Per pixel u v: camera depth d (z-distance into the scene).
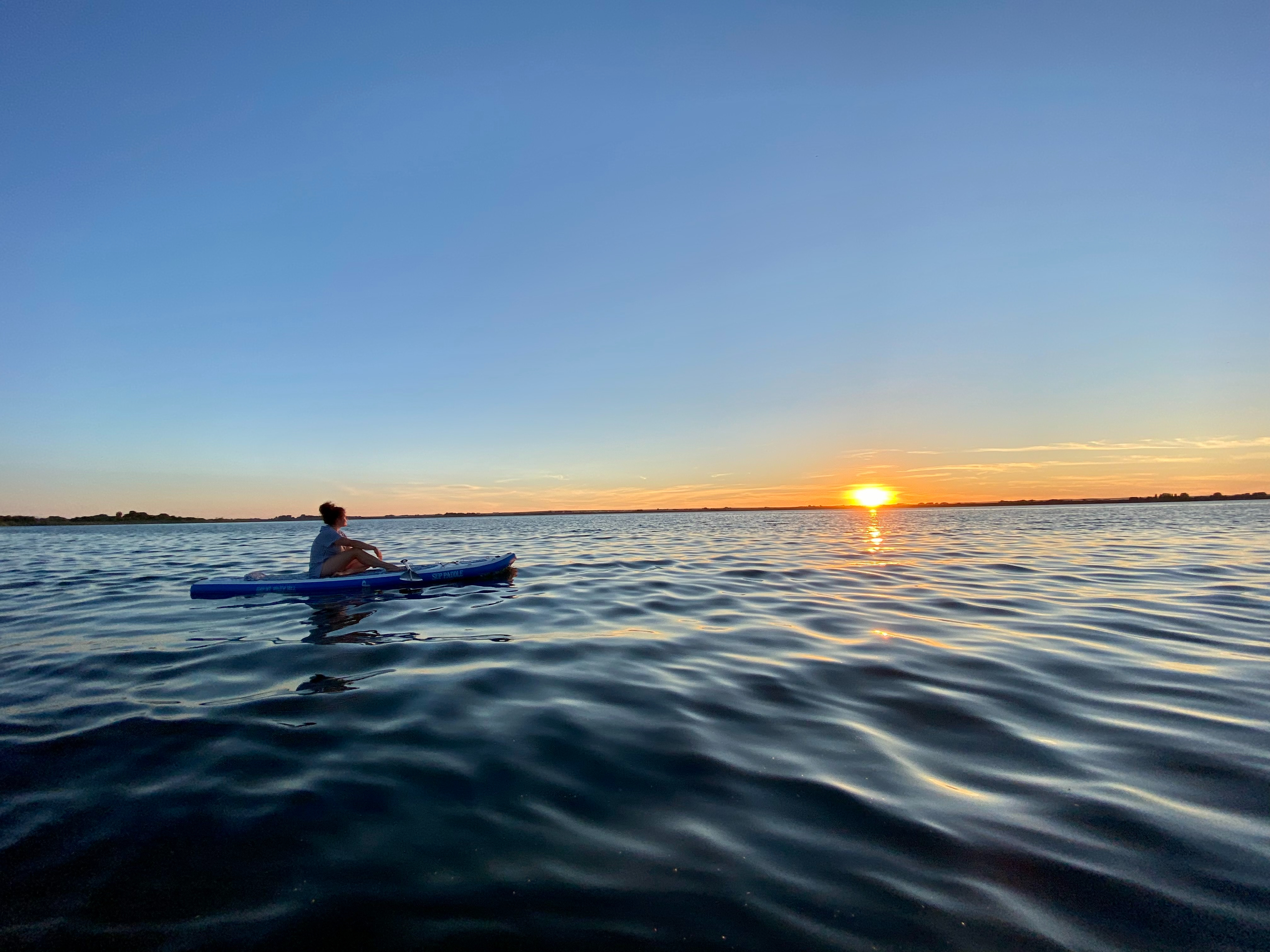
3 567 11.61
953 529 21.62
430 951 1.58
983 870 1.89
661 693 3.61
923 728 3.04
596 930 1.65
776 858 1.96
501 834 2.11
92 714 3.30
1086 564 9.88
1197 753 2.70
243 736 2.99
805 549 13.68
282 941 1.63
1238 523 22.83
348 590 7.76
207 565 11.98
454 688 3.72
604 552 13.41
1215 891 1.77
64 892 1.83
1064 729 3.00
